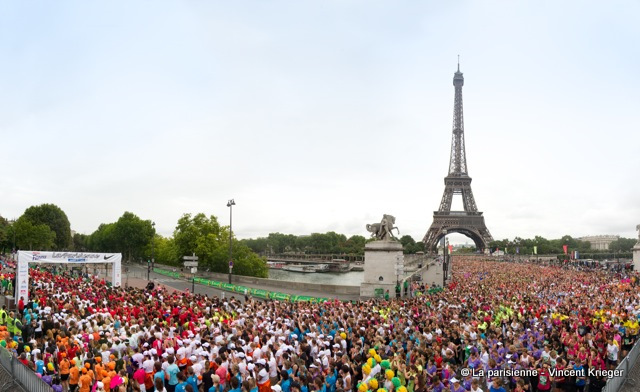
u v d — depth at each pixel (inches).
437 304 1955.0
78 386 966.4
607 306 1871.3
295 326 1346.0
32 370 947.3
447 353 1051.3
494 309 1819.6
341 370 892.0
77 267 5123.0
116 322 1374.3
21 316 1675.7
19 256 2137.1
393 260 2893.7
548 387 994.1
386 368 922.7
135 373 906.1
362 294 2883.9
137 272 5236.2
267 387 892.6
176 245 5565.9
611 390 904.9
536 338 1286.9
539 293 2721.5
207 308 1755.7
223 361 934.4
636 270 4311.0
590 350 1069.1
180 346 1065.5
